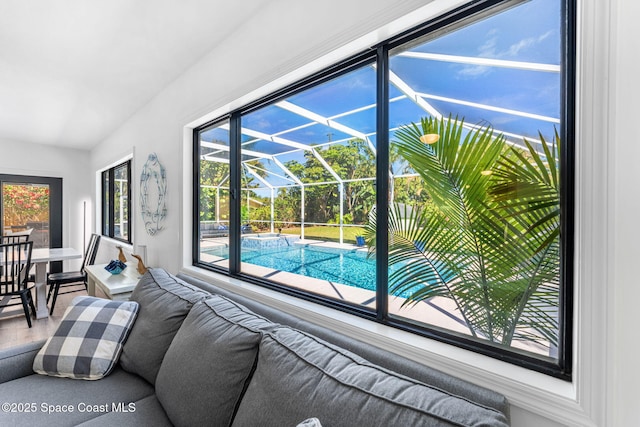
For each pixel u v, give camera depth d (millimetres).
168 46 2008
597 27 682
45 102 3000
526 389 785
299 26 1408
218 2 1581
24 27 1784
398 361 926
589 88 696
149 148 2971
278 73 1521
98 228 5016
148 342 1380
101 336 1427
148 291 1673
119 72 2371
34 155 4762
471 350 981
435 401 681
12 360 1344
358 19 1162
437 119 1084
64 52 2072
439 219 1077
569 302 809
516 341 914
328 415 712
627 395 650
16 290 2920
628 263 648
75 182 5172
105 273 2619
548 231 858
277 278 1937
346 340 1065
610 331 667
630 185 645
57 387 1268
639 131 635
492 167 962
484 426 600
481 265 983
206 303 1339
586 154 703
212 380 1003
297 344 958
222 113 2080
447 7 993
